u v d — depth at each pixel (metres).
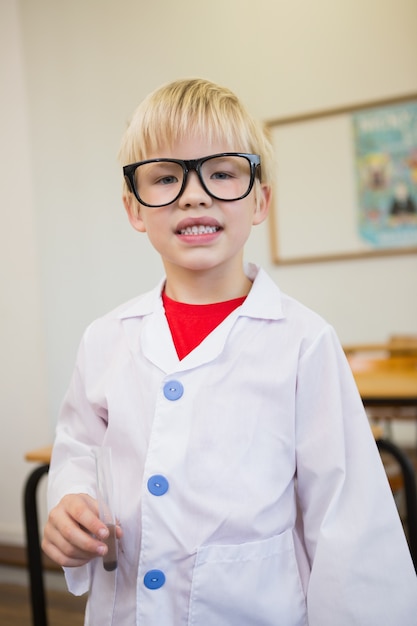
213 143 0.79
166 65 3.10
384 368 2.34
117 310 0.94
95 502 0.79
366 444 0.78
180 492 0.76
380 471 0.78
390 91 3.08
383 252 3.15
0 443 2.72
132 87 3.08
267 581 0.75
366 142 3.15
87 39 3.05
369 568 0.72
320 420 0.78
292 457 0.79
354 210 3.20
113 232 3.02
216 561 0.74
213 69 3.17
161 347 0.83
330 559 0.72
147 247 3.00
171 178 0.80
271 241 3.31
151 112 0.82
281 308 0.84
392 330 3.17
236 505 0.75
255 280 0.87
